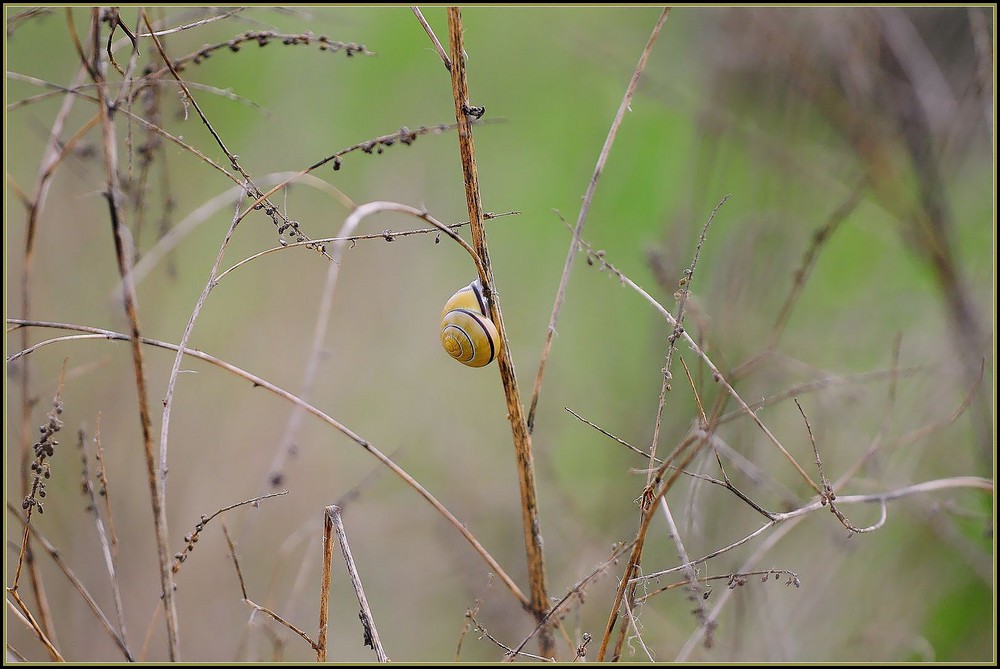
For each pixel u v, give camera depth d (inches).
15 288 301.3
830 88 358.6
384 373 399.2
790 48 357.7
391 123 485.7
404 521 338.3
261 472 333.7
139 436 307.7
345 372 390.6
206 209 179.0
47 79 358.0
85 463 175.3
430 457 363.9
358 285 427.5
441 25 530.3
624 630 165.0
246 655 263.0
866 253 461.1
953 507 266.7
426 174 474.9
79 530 276.7
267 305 401.7
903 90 355.6
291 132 466.6
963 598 308.5
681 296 163.5
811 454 292.4
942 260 320.8
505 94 553.6
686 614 282.7
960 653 294.7
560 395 394.0
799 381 305.0
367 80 508.1
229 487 327.9
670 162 503.2
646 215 487.2
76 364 303.4
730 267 333.4
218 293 396.2
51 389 287.6
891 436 307.7
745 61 371.9
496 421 386.3
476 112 168.7
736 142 378.0
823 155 388.8
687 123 506.9
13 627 252.2
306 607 314.5
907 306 374.6
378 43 516.4
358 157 470.0
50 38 362.3
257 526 322.3
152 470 151.3
